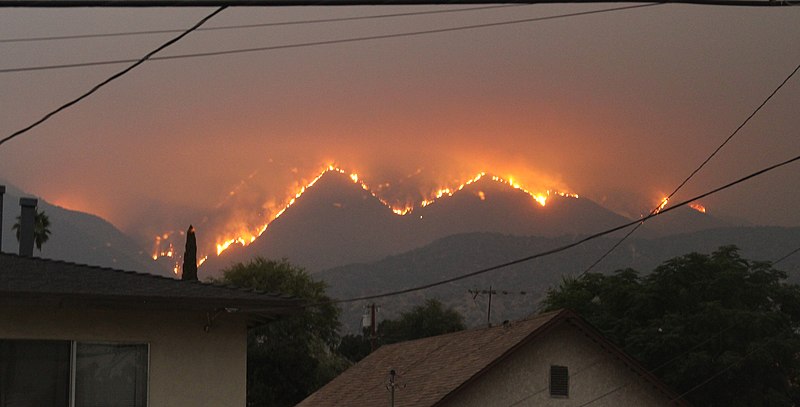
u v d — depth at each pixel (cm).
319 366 12794
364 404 7250
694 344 8406
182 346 2838
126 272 3123
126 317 2802
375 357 8644
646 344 8450
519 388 6531
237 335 2892
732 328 8350
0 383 2677
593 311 9625
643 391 6744
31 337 2711
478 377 6375
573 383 6631
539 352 6612
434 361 7362
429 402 6397
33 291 2628
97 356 2764
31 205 3791
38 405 2698
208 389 2836
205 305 2748
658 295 8944
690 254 9094
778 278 9094
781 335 8331
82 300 2661
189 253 7731
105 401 2752
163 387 2802
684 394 8319
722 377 8194
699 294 8938
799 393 8281
